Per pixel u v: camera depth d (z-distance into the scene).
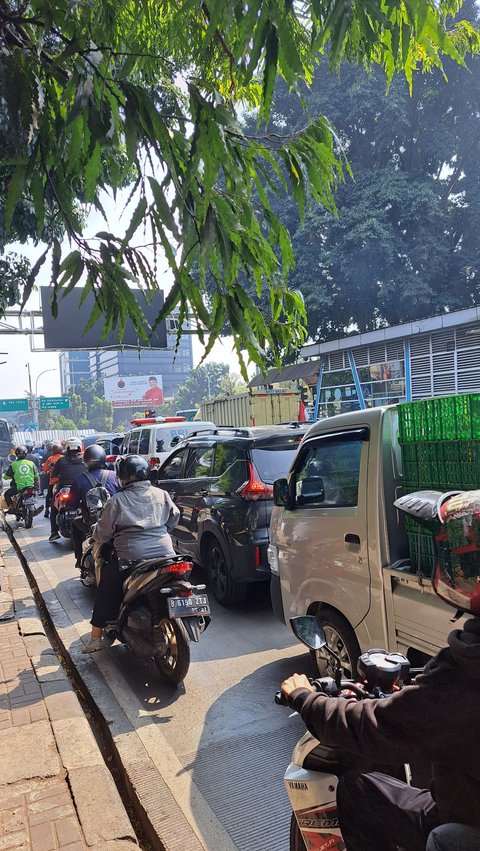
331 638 3.74
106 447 19.12
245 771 3.20
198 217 2.07
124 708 4.03
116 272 2.31
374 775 1.82
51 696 3.97
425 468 2.98
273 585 4.40
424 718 1.37
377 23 1.87
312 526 3.79
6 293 7.23
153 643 4.38
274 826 2.75
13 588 7.04
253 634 5.35
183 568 4.29
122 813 2.74
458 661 1.32
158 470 8.35
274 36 1.74
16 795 2.90
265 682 4.33
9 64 2.13
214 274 2.19
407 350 16.42
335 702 1.58
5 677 4.33
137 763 3.31
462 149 22.33
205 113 1.99
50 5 2.03
